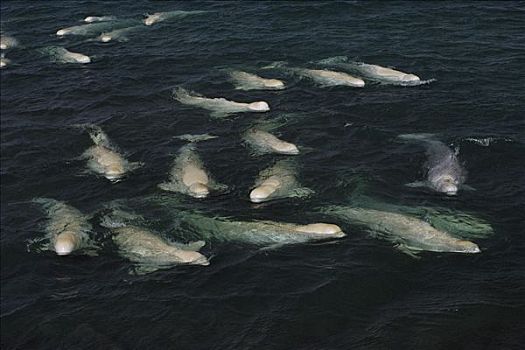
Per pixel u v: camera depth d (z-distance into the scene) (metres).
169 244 31.52
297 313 26.81
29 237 33.78
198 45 55.03
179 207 34.28
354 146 38.97
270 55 51.84
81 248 32.12
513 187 34.03
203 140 40.81
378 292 27.69
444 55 49.44
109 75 51.47
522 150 37.25
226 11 61.91
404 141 39.00
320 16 58.47
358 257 29.75
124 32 59.22
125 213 34.31
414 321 25.86
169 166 38.38
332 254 30.08
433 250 29.77
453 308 26.36
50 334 27.39
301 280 28.62
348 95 44.94
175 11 62.91
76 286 29.92
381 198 33.72
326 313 26.72
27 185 38.53
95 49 56.53
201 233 32.09
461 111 41.78
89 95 48.66
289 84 47.19
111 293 29.06
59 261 31.61
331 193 34.44
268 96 45.78
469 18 55.84
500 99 42.81
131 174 37.94
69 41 58.69
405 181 35.09
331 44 52.75
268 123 42.22
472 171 35.75
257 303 27.55
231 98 45.91
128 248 31.62
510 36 52.00
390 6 59.47
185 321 26.94
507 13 56.38
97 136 42.72
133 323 27.22
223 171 37.19
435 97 43.72
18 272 31.48
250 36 55.66
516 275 27.98
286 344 25.30
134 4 66.62
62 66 54.00
